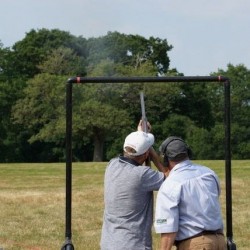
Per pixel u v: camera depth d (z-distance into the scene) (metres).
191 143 81.44
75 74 84.88
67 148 7.16
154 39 92.75
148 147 6.63
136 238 6.41
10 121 82.44
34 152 84.12
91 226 15.46
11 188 24.78
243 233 14.25
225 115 7.08
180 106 85.25
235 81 91.19
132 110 74.25
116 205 6.49
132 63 87.06
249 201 18.89
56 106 74.62
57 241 13.74
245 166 33.56
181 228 6.12
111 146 79.88
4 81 87.44
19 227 15.34
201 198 6.12
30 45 93.12
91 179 28.16
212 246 6.08
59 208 18.44
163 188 6.14
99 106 71.31
